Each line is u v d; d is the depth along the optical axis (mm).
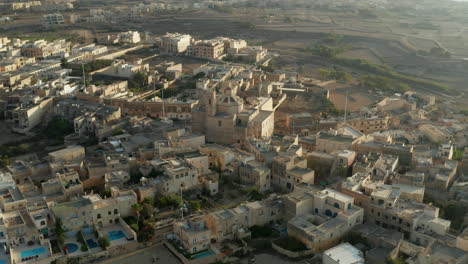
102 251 198625
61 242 198875
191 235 197000
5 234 197125
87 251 197750
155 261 197000
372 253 190125
